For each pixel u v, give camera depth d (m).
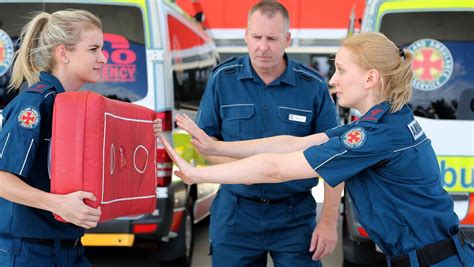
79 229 2.63
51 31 2.54
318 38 11.84
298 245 3.29
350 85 2.48
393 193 2.45
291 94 3.35
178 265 5.54
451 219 2.48
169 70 5.04
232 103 3.37
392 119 2.44
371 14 4.90
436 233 2.46
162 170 4.91
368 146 2.38
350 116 4.92
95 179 2.31
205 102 3.45
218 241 3.36
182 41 5.82
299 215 3.29
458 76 4.82
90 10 4.93
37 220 2.50
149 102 4.93
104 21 4.93
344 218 5.48
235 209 3.31
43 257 2.52
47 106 2.48
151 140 2.76
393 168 2.42
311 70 3.43
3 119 2.50
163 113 4.95
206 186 6.32
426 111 4.86
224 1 11.53
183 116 2.94
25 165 2.40
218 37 11.60
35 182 2.50
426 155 2.47
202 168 2.64
